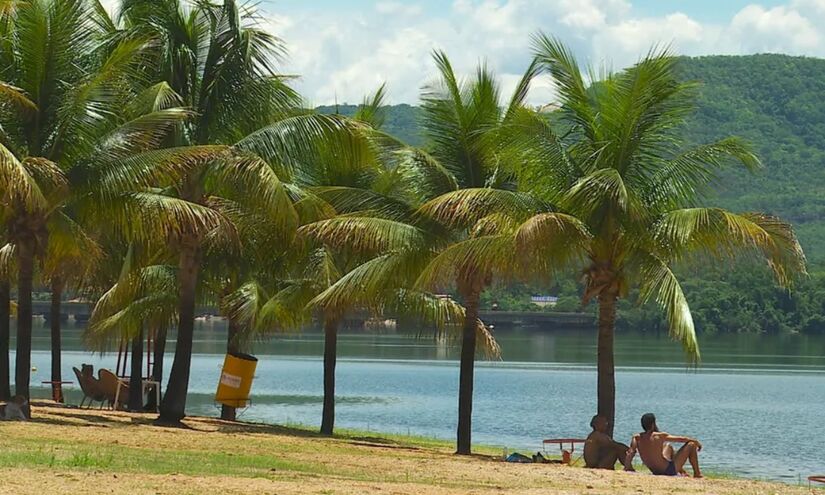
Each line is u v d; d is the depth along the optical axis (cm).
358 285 2558
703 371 8262
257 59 2644
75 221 2566
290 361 8738
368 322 3388
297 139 2503
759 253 2325
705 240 2336
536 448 3572
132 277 3000
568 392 6303
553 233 2203
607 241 2416
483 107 2642
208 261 3081
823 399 6069
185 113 2386
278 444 2212
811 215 17488
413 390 6222
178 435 2211
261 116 2666
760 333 12594
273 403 5144
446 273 2348
